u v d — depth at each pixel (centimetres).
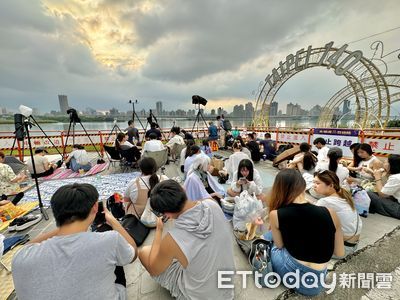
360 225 197
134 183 256
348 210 193
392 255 209
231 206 271
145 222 250
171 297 165
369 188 320
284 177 152
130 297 166
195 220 124
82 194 105
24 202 350
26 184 436
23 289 90
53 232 125
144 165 258
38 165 492
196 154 373
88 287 95
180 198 121
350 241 199
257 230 233
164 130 1200
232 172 448
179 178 470
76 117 666
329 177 201
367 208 284
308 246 143
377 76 973
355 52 802
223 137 956
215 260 130
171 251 121
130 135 763
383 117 1119
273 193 160
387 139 510
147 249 159
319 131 677
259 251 180
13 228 260
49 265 91
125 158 568
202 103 930
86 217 107
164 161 538
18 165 440
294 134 780
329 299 162
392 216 282
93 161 718
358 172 370
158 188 126
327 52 875
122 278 147
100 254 99
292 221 142
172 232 123
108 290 103
